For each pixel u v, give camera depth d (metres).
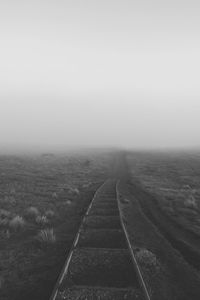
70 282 6.98
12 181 28.19
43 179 31.86
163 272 8.25
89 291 6.45
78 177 37.75
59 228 12.88
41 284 7.21
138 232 12.12
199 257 9.91
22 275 7.83
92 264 8.09
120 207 16.23
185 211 18.12
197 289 7.39
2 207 16.92
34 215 15.38
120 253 8.87
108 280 7.23
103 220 13.48
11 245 10.61
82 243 10.14
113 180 34.34
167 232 12.80
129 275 7.55
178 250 10.59
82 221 12.68
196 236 12.48
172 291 7.15
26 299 6.52
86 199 20.84
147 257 8.82
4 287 7.14
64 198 21.38
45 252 9.65
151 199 21.75
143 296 6.32
